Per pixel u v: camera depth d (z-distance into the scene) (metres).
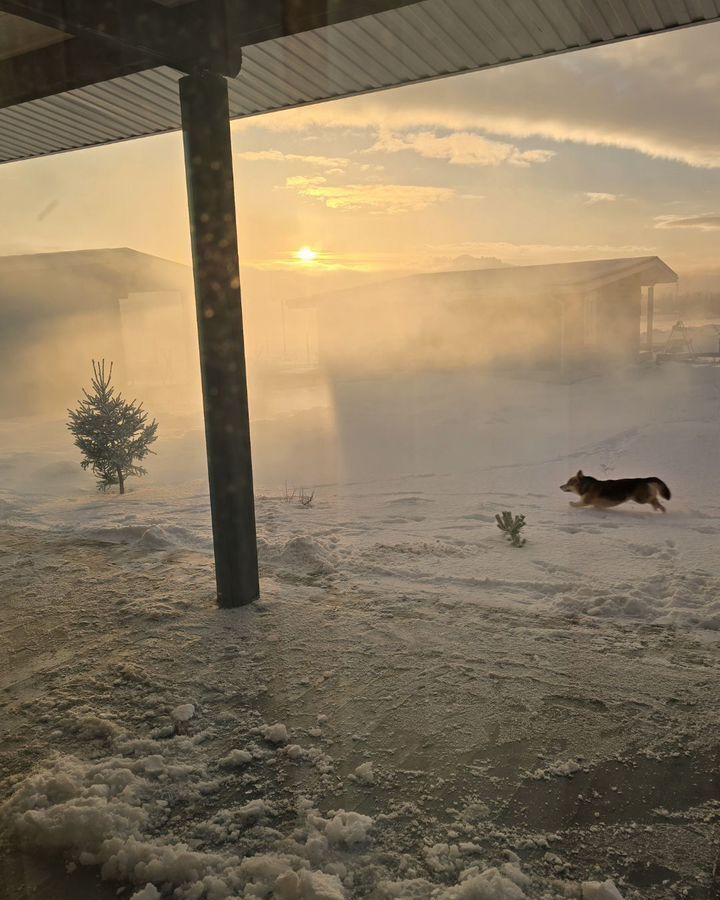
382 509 7.46
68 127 6.17
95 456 9.14
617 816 2.32
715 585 4.57
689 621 4.00
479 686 3.26
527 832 2.25
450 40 4.53
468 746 2.77
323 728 2.94
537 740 2.79
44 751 2.86
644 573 4.86
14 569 5.47
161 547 5.98
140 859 2.17
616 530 6.19
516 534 5.72
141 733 2.96
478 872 2.06
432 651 3.66
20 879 2.14
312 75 5.11
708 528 6.11
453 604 4.36
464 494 8.13
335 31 4.36
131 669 3.56
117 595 4.75
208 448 4.30
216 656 3.70
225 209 4.12
